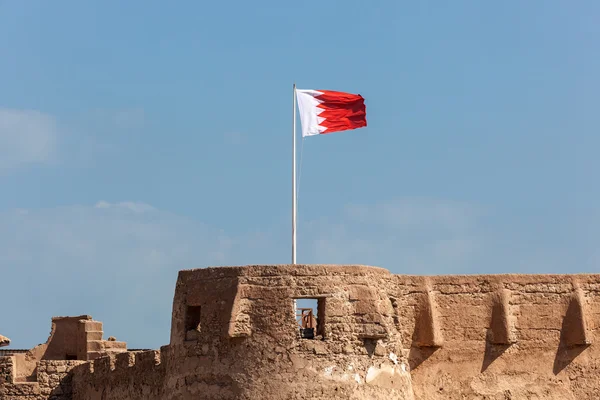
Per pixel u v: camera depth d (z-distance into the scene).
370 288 65.69
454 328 69.81
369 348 65.06
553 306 70.69
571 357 70.44
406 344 69.12
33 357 90.62
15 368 89.62
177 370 66.81
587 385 70.19
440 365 69.38
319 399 63.59
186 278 67.19
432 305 69.56
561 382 70.06
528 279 70.75
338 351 64.31
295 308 64.75
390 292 68.06
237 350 64.50
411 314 69.50
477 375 69.50
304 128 74.31
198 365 65.56
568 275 71.19
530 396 69.56
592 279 71.38
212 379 64.88
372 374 64.88
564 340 70.56
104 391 79.69
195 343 66.06
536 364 70.06
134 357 76.06
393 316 67.75
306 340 64.19
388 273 68.06
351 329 64.81
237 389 64.06
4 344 89.75
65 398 85.06
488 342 69.88
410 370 68.94
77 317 91.69
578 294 70.81
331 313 64.62
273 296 64.62
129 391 75.88
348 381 64.12
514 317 70.25
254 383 63.88
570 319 70.62
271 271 65.00
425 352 69.38
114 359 78.75
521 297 70.50
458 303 70.06
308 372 63.81
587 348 70.62
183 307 67.06
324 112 74.44
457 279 70.31
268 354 64.06
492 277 70.44
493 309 70.06
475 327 69.94
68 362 85.62
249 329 64.44
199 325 66.81
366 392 64.44
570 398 69.88
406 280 69.81
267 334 64.31
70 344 91.56
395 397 65.56
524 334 70.25
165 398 67.75
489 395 69.25
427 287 69.88
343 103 74.69
